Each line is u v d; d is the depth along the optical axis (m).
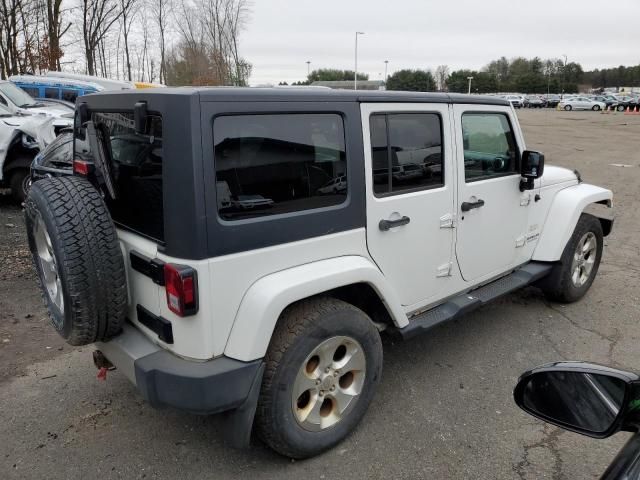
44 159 6.35
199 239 2.29
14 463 2.84
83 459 2.88
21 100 11.07
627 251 6.86
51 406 3.36
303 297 2.58
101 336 2.61
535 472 2.79
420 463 2.85
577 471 2.80
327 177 2.76
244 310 2.44
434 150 3.39
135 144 2.57
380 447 2.97
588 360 4.00
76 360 3.95
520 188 4.19
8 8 21.69
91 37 27.66
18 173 8.77
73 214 2.43
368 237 2.99
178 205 2.28
